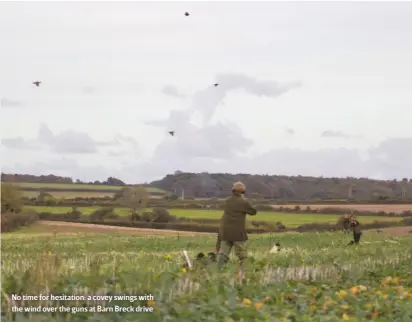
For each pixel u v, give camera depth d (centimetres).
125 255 2395
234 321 997
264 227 11212
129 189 13112
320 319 1065
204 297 1120
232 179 17212
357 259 2145
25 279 1025
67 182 15500
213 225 11038
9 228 8756
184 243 4488
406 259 2261
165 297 1097
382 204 14875
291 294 1288
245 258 1734
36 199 13138
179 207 13925
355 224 3888
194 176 16950
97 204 13100
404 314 1164
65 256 2417
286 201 15638
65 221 11150
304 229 11144
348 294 1284
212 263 1498
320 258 2077
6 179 9706
